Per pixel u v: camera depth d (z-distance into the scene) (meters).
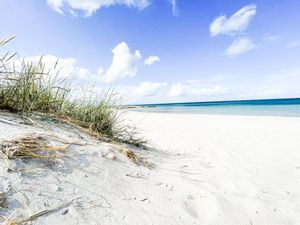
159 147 3.42
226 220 1.32
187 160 2.71
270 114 15.33
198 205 1.46
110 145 2.06
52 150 1.36
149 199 1.37
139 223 1.10
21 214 0.86
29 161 1.17
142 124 7.93
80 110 2.61
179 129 6.39
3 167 1.03
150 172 1.85
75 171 1.31
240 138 4.68
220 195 1.64
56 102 2.30
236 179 2.06
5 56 1.74
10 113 1.73
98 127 2.55
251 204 1.55
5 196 0.90
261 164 2.67
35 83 2.09
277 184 2.02
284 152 3.34
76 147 1.58
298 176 2.27
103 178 1.40
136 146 2.81
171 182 1.75
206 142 4.17
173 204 1.38
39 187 1.04
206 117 12.55
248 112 19.08
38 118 1.88
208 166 2.52
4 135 1.27
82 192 1.17
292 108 22.55
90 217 1.02
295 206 1.60
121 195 1.30
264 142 4.20
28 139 1.32
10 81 1.86
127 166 1.76
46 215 0.92
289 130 6.02
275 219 1.40
